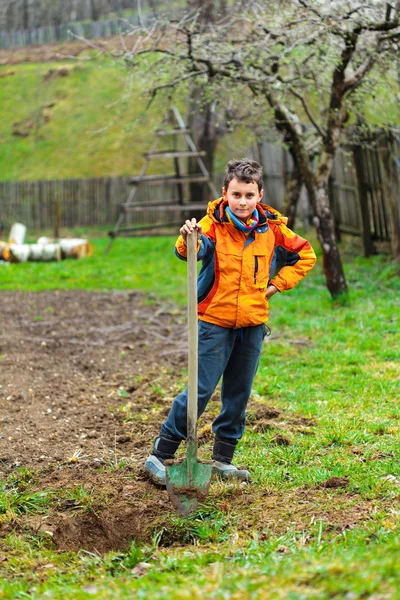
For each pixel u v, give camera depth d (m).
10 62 35.84
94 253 18.14
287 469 4.77
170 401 6.46
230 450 4.68
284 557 3.39
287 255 4.55
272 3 8.90
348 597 2.54
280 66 9.67
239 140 25.44
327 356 7.61
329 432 5.36
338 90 9.32
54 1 39.53
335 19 8.23
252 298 4.34
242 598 2.67
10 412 6.28
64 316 10.95
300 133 10.05
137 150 28.62
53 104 31.98
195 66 9.62
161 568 3.41
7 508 4.28
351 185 14.54
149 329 9.82
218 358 4.36
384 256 13.27
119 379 7.41
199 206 17.89
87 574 3.51
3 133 31.23
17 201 25.47
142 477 4.73
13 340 9.21
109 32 36.09
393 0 8.45
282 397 6.46
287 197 12.00
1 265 16.52
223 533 3.90
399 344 7.93
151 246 18.58
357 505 4.07
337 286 10.18
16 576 3.52
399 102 9.73
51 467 4.98
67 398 6.74
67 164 28.67
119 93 31.41
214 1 14.41
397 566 2.70
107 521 4.20
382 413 5.82
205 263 4.36
